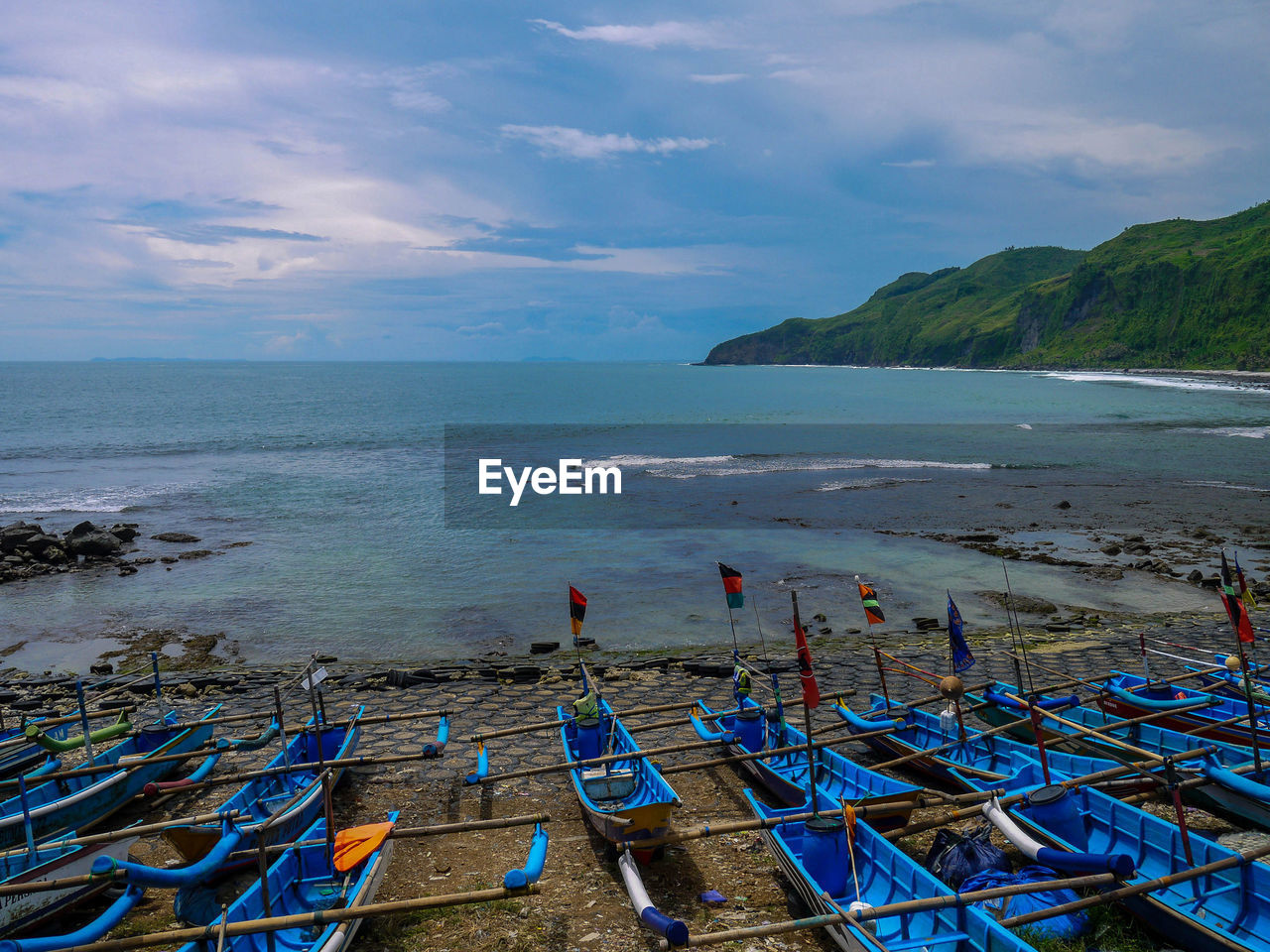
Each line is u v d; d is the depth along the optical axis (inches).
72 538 1171.9
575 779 449.4
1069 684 564.1
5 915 321.7
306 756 517.3
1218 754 434.6
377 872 354.9
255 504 1531.7
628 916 348.2
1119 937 306.3
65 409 3863.2
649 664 729.0
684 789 487.5
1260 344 6860.2
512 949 324.5
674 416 3420.3
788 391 5526.6
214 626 864.3
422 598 949.8
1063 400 4116.6
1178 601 904.3
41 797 442.9
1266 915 307.1
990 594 943.7
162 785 419.5
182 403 4340.6
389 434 2731.3
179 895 321.7
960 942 301.3
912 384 6392.7
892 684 663.1
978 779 436.5
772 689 531.2
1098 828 385.4
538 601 933.8
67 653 794.8
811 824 355.9
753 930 289.3
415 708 631.8
